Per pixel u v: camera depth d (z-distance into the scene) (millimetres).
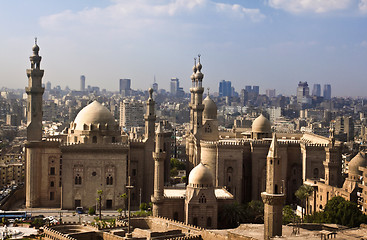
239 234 126062
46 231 155500
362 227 126438
